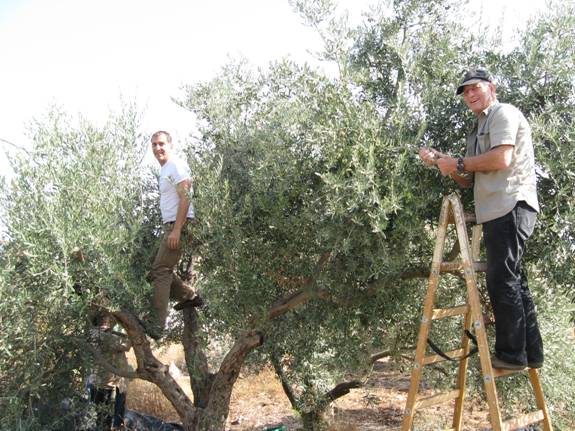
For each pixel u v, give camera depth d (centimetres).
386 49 469
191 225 531
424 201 403
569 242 405
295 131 474
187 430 560
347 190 396
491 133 367
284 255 493
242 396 952
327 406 708
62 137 511
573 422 644
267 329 524
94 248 466
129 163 553
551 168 391
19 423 489
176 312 656
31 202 470
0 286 445
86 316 525
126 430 616
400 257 423
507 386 557
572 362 566
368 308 497
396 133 414
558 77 404
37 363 501
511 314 365
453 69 442
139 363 557
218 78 595
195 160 519
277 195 458
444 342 572
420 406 385
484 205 376
